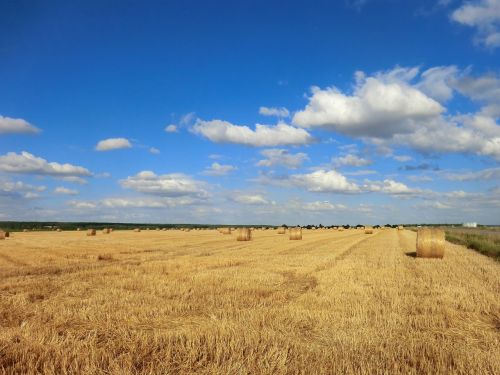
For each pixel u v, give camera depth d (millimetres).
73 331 9375
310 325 9867
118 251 31250
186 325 9812
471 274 18156
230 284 15406
